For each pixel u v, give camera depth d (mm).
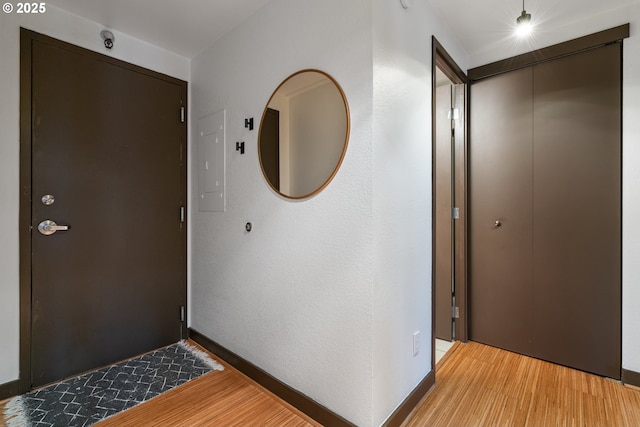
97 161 2045
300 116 1656
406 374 1615
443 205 2479
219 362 2143
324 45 1545
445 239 2475
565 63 2012
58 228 1888
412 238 1665
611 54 1860
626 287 1829
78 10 1895
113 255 2123
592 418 1549
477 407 1644
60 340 1910
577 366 2004
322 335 1548
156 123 2318
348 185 1438
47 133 1851
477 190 2381
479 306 2402
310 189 1605
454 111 2434
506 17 1919
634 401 1675
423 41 1736
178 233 2455
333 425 1480
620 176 1845
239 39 2045
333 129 1503
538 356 2148
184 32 2145
